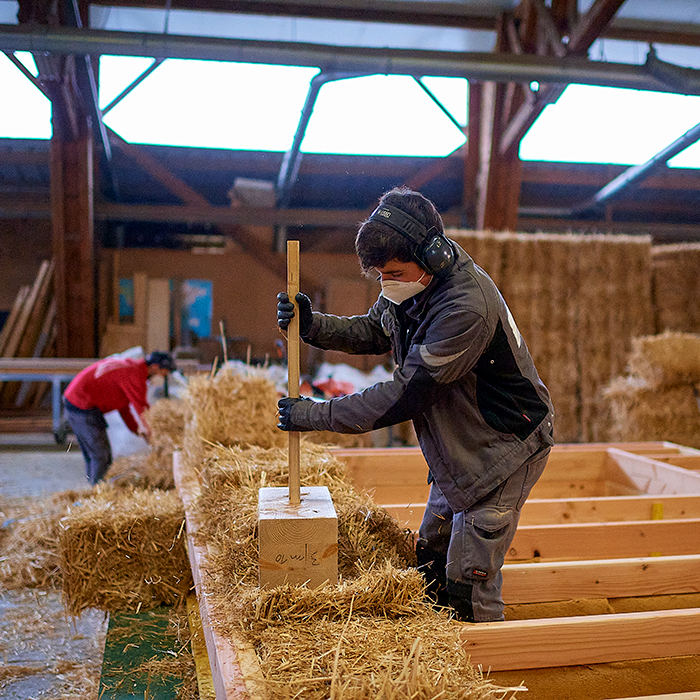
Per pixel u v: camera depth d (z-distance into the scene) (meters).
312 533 1.62
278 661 1.36
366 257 1.59
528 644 1.72
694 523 2.59
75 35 5.77
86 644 2.65
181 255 9.28
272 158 8.88
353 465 3.40
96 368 4.41
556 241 6.76
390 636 1.45
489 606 1.74
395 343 1.82
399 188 1.64
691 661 1.82
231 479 2.21
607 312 6.82
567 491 3.77
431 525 1.91
